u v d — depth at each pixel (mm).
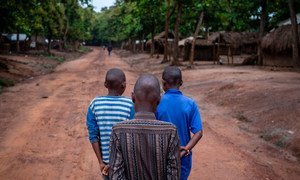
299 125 9125
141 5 38531
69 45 83438
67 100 14156
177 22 30953
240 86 14969
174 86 3910
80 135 9141
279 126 9547
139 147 2684
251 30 44375
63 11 58250
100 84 19547
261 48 28391
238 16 35562
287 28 25953
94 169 6898
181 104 3809
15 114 11391
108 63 41062
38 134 9156
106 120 3621
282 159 7629
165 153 2695
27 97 14758
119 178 2656
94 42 151375
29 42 56000
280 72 21125
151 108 2863
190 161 3848
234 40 34281
